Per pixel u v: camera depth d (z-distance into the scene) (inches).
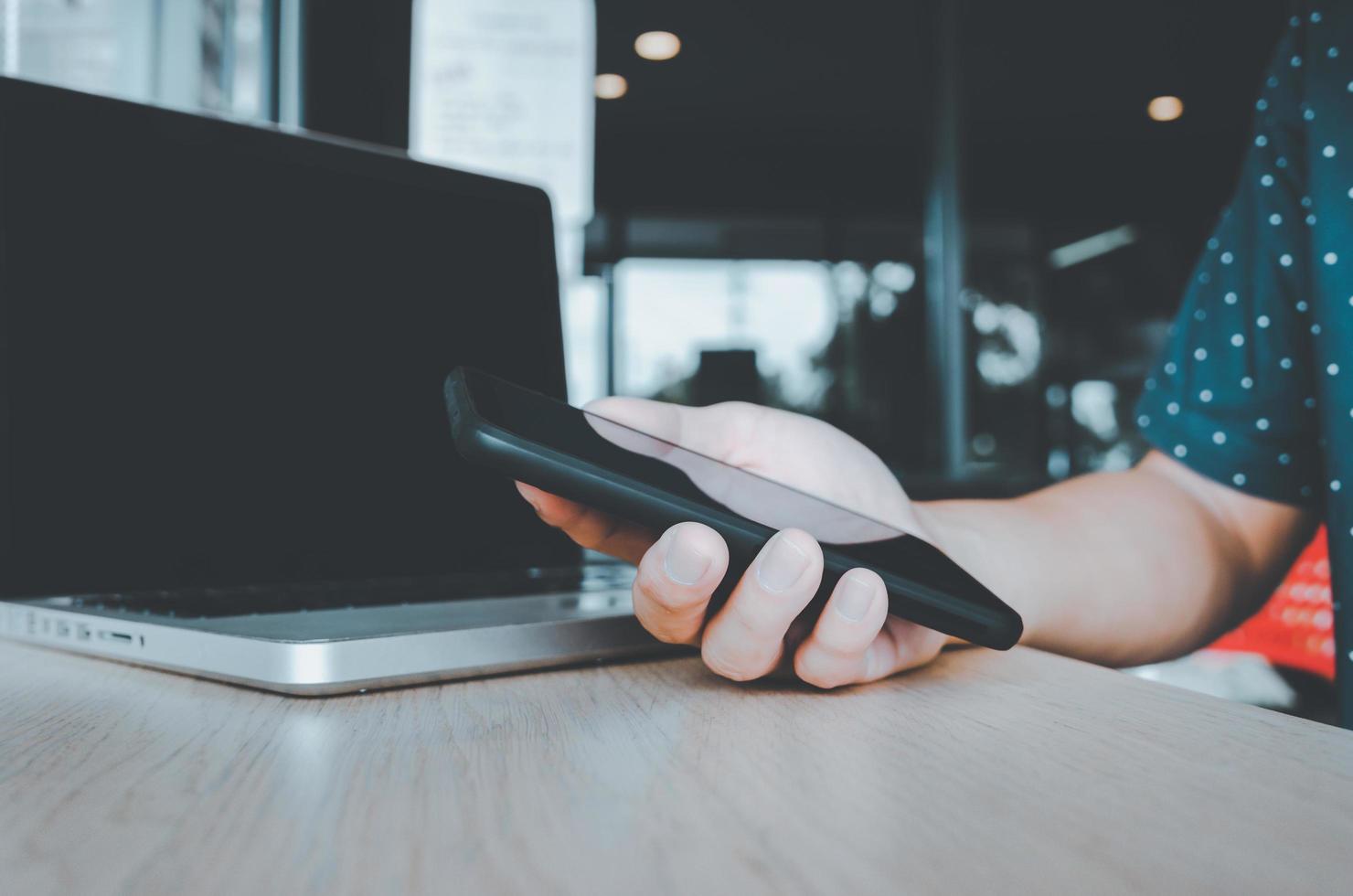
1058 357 207.9
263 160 23.4
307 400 23.3
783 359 185.9
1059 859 7.9
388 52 83.6
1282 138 30.2
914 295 191.8
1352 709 25.5
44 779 10.1
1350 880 7.5
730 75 190.1
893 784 10.1
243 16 77.2
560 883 7.3
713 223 204.8
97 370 20.5
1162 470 31.0
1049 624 22.3
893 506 20.2
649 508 13.9
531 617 17.5
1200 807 9.4
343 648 14.2
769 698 14.7
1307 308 28.6
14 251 19.7
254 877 7.4
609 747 11.7
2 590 18.9
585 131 89.4
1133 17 168.1
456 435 13.2
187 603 20.1
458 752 11.4
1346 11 27.0
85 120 20.9
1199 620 25.9
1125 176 221.5
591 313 177.2
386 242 25.2
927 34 164.2
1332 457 26.3
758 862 7.8
